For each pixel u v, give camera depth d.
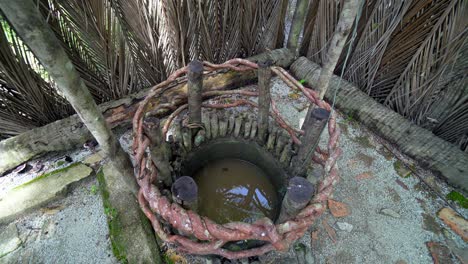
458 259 1.30
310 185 0.90
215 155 1.58
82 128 1.64
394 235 1.38
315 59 2.26
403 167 1.67
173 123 1.79
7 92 1.50
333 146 1.10
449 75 1.54
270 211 1.41
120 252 1.26
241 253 0.99
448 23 1.44
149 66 1.88
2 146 1.52
